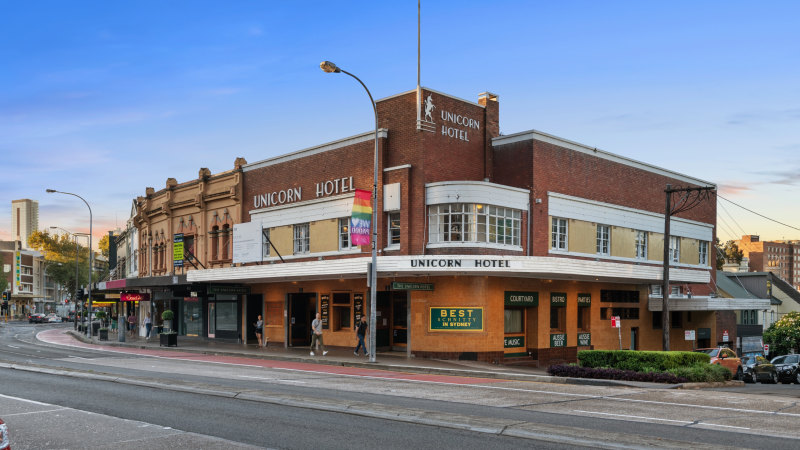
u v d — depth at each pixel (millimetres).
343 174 32281
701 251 44281
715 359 29797
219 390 15688
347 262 28109
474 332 28312
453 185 28609
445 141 30641
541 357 30859
